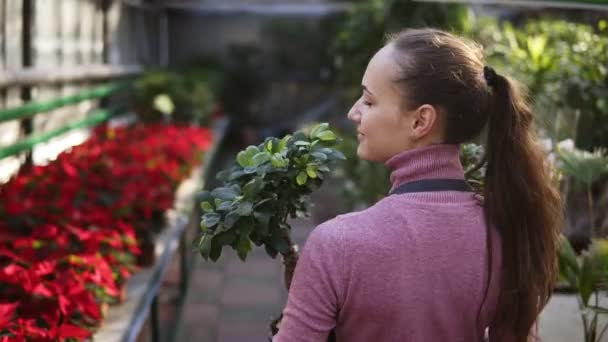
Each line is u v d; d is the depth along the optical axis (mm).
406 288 1084
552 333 2035
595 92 3023
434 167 1148
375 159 1188
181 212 4266
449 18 5031
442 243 1109
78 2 6965
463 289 1113
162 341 3438
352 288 1082
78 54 7016
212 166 8086
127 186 3469
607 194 2701
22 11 4973
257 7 11695
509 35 4582
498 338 1203
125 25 9812
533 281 1169
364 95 1181
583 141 2836
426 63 1125
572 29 3996
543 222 1181
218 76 12180
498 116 1176
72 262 2330
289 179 1209
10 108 4371
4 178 4340
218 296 5000
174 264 4613
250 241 1197
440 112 1135
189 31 13297
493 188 1164
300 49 13117
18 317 2020
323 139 1234
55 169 3621
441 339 1114
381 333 1102
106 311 2533
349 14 6602
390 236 1098
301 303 1091
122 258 2713
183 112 8641
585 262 1870
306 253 1106
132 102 8992
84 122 6562
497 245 1155
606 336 2045
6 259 2434
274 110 13188
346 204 5484
